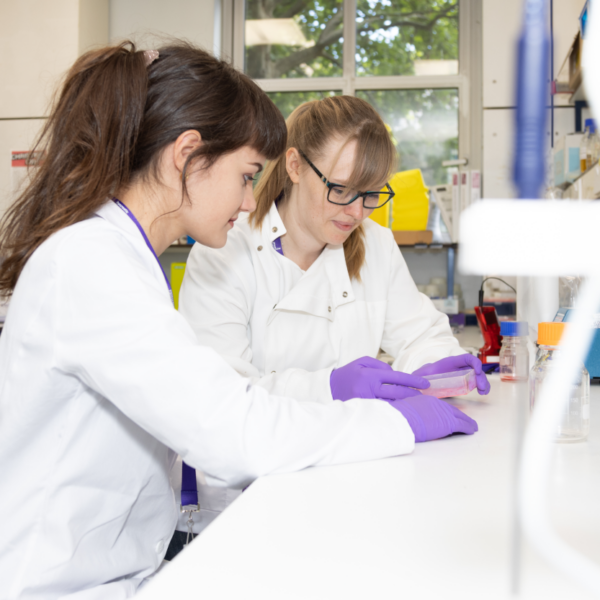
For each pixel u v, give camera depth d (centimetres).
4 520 71
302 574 44
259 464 68
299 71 428
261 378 119
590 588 26
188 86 83
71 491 73
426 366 132
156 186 84
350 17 420
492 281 331
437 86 414
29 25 362
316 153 132
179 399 65
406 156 420
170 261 404
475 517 56
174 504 92
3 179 359
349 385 105
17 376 72
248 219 151
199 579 44
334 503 60
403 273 168
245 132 87
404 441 79
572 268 27
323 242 150
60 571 69
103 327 67
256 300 147
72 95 81
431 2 417
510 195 28
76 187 78
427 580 43
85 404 74
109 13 406
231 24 428
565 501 61
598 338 142
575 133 286
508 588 42
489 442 87
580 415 89
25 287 73
